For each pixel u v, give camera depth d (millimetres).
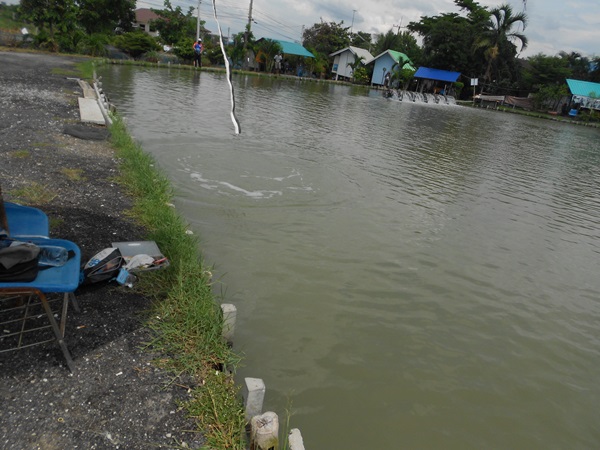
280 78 50312
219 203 8805
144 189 7496
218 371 3762
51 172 7551
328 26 68875
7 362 3434
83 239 5453
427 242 8414
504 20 50188
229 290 5875
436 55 54375
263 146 14242
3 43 30047
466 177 14352
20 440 2867
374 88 57562
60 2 32531
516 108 52594
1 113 10789
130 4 45125
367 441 3980
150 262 4930
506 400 4750
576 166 19688
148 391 3420
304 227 8242
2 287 3021
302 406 4238
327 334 5340
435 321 5949
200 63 42188
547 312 6582
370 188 11328
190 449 3020
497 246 8758
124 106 17609
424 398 4598
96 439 2973
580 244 9570
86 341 3787
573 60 57500
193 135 14344
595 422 4637
